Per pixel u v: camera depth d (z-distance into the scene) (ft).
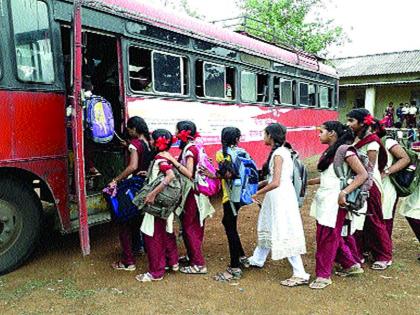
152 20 19.45
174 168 13.73
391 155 15.76
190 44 22.09
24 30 14.19
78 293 13.16
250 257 15.94
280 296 13.15
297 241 13.73
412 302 12.86
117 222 14.55
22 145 14.06
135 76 18.76
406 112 73.31
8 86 13.69
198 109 22.67
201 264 14.92
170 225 14.39
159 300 12.80
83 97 13.96
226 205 14.21
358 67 89.40
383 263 15.39
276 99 31.96
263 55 29.32
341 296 13.17
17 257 14.74
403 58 88.28
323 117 40.86
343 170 13.26
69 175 16.01
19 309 12.05
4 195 14.12
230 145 14.08
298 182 14.21
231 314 11.99
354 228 14.16
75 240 18.51
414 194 16.10
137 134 14.99
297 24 76.07
